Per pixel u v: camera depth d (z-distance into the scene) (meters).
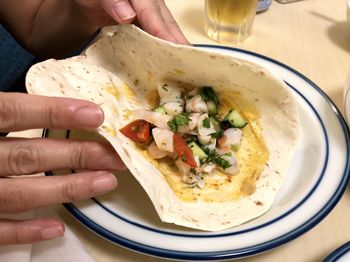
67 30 0.37
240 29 0.35
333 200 0.21
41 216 0.21
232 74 0.24
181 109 0.26
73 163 0.20
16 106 0.19
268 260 0.20
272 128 0.25
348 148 0.24
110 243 0.21
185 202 0.23
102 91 0.25
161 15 0.27
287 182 0.24
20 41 0.40
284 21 0.38
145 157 0.24
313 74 0.32
